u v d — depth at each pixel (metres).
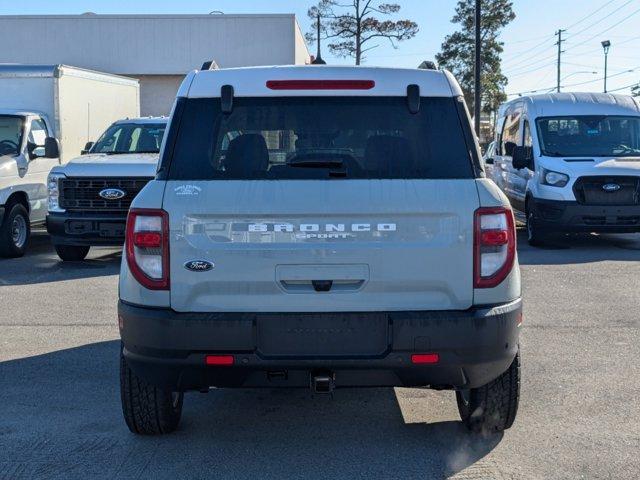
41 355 7.11
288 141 4.58
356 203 4.22
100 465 4.73
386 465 4.71
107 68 37.25
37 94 14.28
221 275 4.23
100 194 11.39
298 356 4.23
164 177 4.41
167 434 5.23
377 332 4.24
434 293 4.28
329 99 4.61
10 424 5.41
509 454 4.87
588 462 4.74
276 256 4.21
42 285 10.48
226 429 5.35
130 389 4.88
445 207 4.24
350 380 4.32
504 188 16.34
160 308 4.28
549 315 8.62
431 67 4.97
